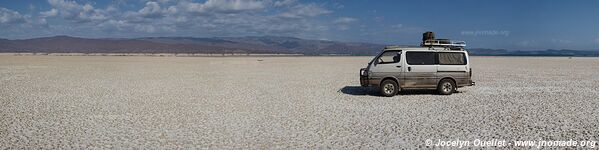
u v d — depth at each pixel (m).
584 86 20.69
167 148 8.70
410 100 15.52
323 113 12.80
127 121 11.62
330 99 16.11
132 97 17.02
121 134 9.98
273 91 19.14
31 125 11.13
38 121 11.70
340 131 10.18
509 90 18.81
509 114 12.38
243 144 8.97
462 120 11.49
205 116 12.35
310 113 12.80
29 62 54.25
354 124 11.02
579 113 12.48
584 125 10.68
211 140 9.34
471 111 12.98
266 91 19.16
